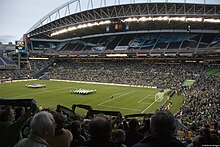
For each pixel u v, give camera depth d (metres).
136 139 6.22
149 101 46.62
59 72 99.81
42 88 65.38
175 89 61.34
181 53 78.62
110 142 3.52
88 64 104.94
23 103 4.86
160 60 90.62
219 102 34.19
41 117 3.44
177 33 92.56
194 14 70.69
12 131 3.97
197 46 80.12
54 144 4.47
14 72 95.62
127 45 95.69
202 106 32.00
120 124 8.55
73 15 91.31
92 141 3.42
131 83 76.00
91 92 57.50
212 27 82.75
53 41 122.62
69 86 71.19
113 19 84.50
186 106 34.47
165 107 39.22
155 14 75.69
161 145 2.94
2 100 5.11
